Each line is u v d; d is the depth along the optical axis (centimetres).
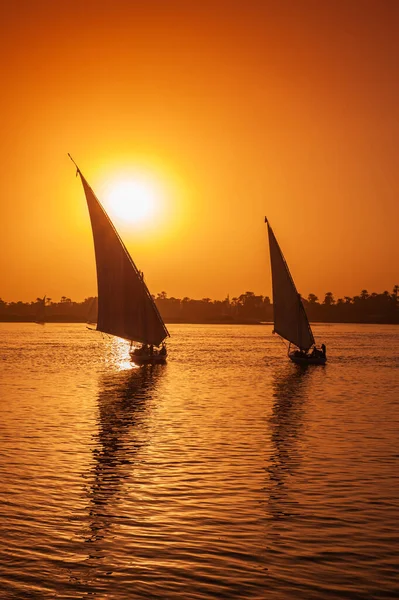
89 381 7850
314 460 3525
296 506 2705
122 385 7425
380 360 11844
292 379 8250
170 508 2683
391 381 8031
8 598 1920
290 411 5400
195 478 3147
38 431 4359
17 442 3972
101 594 1952
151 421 4819
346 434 4303
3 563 2141
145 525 2481
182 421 4834
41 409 5412
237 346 17188
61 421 4781
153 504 2731
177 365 10469
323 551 2236
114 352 14088
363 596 1927
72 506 2700
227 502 2762
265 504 2731
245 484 3039
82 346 16600
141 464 3416
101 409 5441
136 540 2336
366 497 2830
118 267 9156
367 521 2520
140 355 10169
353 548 2258
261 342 19812
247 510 2653
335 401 6078
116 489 2947
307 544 2295
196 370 9519
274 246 9456
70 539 2339
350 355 13388
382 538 2345
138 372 9144
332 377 8531
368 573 2067
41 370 9388
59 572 2083
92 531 2417
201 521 2527
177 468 3338
